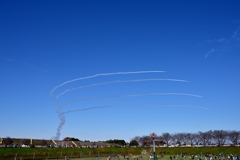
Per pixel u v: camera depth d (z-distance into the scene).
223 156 134.75
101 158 129.75
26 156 125.38
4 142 170.00
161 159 127.50
